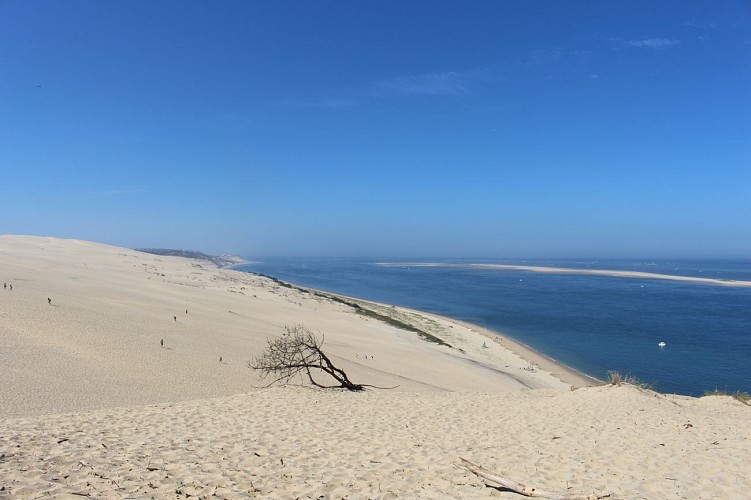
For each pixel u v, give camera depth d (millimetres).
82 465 7492
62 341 20875
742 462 8375
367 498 6887
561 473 7848
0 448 7930
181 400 16078
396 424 12125
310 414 13133
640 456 8727
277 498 6844
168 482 7148
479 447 9742
